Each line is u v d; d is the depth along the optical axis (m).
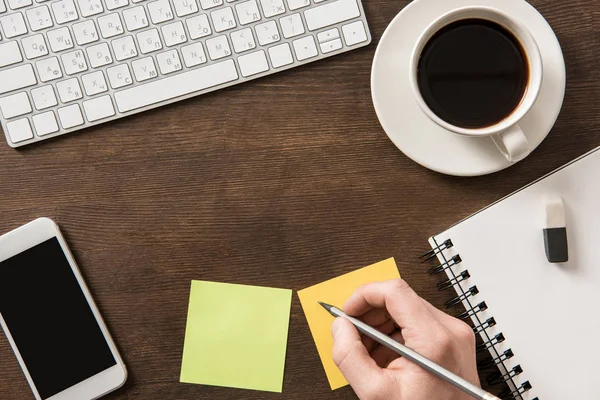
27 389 0.74
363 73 0.71
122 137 0.72
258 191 0.72
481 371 0.72
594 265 0.68
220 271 0.73
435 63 0.65
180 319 0.73
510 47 0.64
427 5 0.65
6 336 0.73
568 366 0.68
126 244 0.73
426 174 0.72
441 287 0.71
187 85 0.69
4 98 0.69
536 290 0.69
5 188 0.73
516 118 0.61
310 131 0.72
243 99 0.71
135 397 0.73
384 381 0.60
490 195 0.71
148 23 0.68
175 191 0.73
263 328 0.72
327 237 0.72
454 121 0.65
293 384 0.72
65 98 0.69
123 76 0.69
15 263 0.71
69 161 0.72
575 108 0.70
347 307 0.66
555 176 0.68
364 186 0.72
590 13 0.70
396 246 0.72
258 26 0.68
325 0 0.68
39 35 0.69
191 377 0.72
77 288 0.72
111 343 0.71
